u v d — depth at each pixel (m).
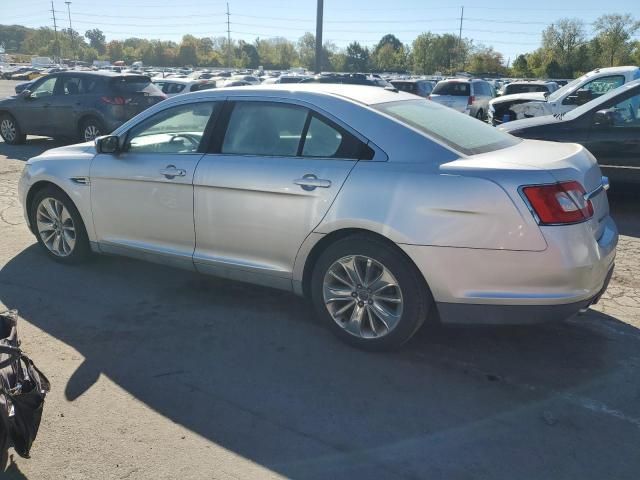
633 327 3.99
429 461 2.61
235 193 3.81
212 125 4.04
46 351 3.56
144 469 2.54
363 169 3.38
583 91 11.69
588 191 3.27
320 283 3.64
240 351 3.60
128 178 4.34
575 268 3.05
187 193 4.04
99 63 86.69
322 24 23.44
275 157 3.73
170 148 4.26
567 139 7.04
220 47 130.12
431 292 3.28
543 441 2.76
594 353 3.62
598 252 3.18
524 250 3.04
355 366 3.43
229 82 25.03
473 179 3.11
